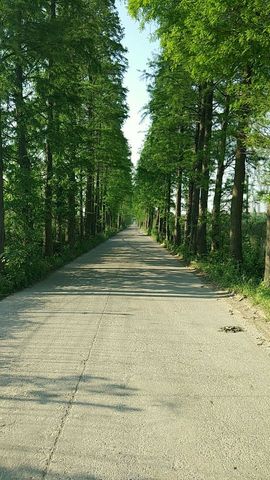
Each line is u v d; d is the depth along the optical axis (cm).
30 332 799
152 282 1531
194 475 359
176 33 929
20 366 613
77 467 367
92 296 1221
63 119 1948
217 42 806
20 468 364
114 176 4441
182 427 441
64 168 2052
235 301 1152
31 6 1380
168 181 3572
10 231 1672
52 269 1903
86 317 938
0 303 1095
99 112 2814
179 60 976
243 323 898
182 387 545
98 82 2728
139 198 6303
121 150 3259
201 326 869
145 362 637
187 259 2317
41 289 1354
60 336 773
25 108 1572
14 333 791
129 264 2225
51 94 1678
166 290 1349
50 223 2062
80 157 2342
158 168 3020
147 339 764
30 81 1661
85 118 2758
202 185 2008
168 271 1900
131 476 356
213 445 407
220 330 835
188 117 2125
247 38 746
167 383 557
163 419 457
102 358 653
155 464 373
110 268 2014
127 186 5650
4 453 387
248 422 454
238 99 1062
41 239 1986
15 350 687
